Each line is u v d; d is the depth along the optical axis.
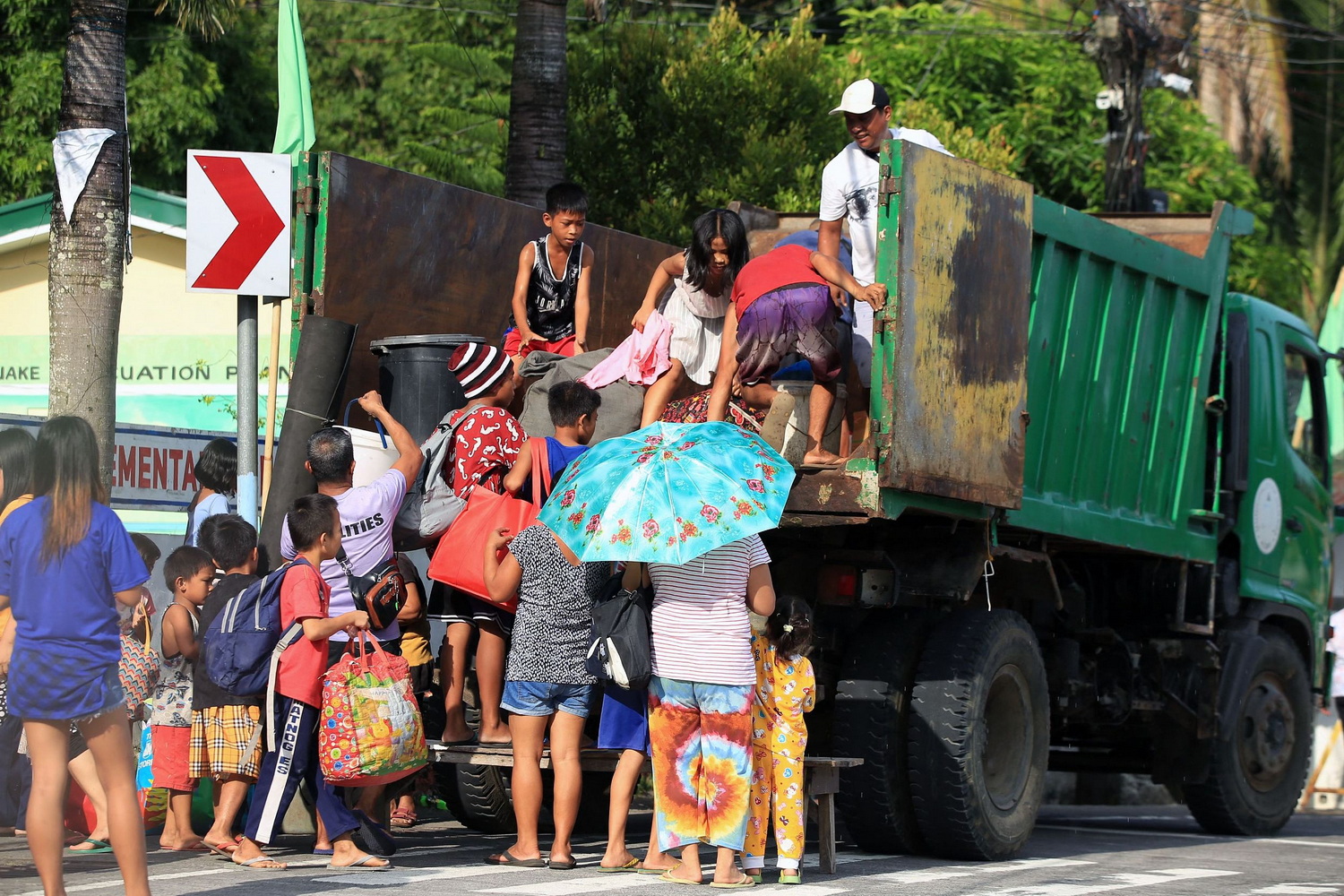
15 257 52.19
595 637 19.20
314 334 22.28
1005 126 67.75
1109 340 26.36
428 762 21.12
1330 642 40.31
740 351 21.30
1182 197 68.50
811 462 21.06
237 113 71.62
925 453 20.94
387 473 21.17
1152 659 29.25
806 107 50.22
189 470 30.62
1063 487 25.52
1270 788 31.19
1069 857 24.72
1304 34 76.88
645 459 18.62
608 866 20.38
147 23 66.19
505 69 73.44
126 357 50.44
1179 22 68.06
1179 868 23.88
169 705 22.28
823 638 23.27
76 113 27.38
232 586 21.03
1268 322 31.62
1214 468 29.94
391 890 18.23
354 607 20.47
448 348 22.88
